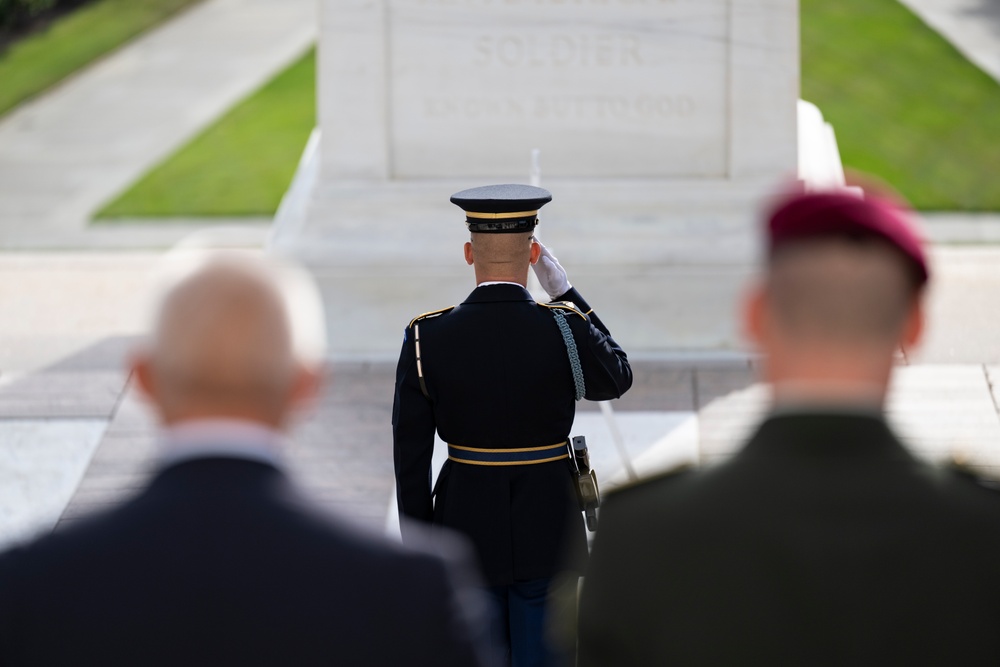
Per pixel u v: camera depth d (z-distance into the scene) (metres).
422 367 10.06
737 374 20.27
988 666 4.65
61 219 33.78
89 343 22.22
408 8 21.14
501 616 10.14
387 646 4.82
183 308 5.11
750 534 4.85
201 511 4.90
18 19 57.16
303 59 50.59
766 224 5.16
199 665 4.71
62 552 4.86
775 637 4.76
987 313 22.25
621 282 21.16
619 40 21.16
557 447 10.20
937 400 19.03
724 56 21.09
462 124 21.52
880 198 5.13
